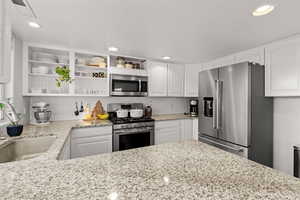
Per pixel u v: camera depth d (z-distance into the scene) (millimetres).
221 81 2221
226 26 1625
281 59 1939
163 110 3586
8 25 787
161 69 3135
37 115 2180
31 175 700
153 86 3045
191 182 649
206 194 562
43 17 1464
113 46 2312
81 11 1357
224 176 704
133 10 1337
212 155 979
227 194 564
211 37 1923
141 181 652
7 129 1470
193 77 3346
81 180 657
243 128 1936
